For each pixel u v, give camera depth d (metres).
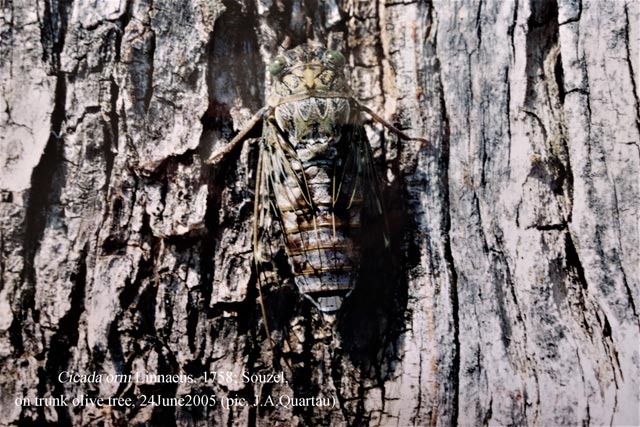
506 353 0.12
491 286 0.12
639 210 0.12
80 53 0.12
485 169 0.12
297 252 0.12
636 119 0.12
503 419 0.12
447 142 0.12
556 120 0.12
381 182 0.12
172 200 0.12
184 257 0.12
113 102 0.12
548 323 0.12
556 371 0.12
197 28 0.12
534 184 0.12
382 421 0.12
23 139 0.12
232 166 0.12
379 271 0.12
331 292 0.12
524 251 0.12
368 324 0.12
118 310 0.12
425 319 0.12
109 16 0.12
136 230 0.12
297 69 0.12
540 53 0.12
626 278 0.12
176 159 0.12
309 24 0.13
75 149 0.12
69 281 0.12
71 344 0.12
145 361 0.12
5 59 0.12
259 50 0.13
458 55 0.12
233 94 0.12
